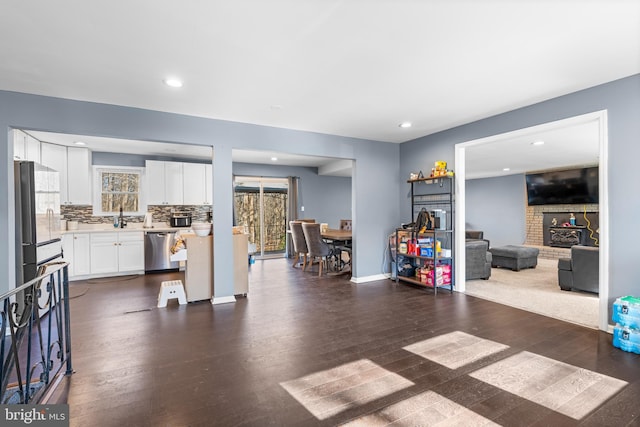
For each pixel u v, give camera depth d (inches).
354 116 153.4
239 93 122.9
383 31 81.0
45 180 139.5
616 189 111.3
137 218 242.2
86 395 76.1
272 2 69.1
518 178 338.3
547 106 131.6
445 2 69.3
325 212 337.4
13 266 117.3
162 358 95.7
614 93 111.7
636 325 97.4
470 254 201.0
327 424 65.9
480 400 73.9
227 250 157.6
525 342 106.7
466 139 167.6
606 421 66.1
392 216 212.7
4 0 66.8
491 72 105.5
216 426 65.3
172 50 89.9
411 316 133.7
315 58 95.4
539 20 76.1
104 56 92.7
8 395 76.4
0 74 103.5
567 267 176.4
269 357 96.3
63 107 125.3
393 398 75.0
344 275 221.3
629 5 70.2
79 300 158.7
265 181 309.1
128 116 136.7
